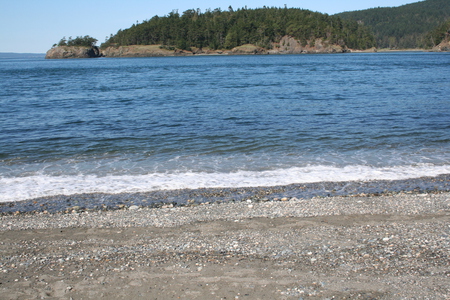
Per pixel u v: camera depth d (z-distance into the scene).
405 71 56.50
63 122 19.55
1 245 6.79
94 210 8.69
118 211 8.52
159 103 26.33
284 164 12.20
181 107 24.30
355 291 5.05
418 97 26.89
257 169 11.72
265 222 7.70
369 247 6.36
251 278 5.43
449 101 24.66
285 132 16.75
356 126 17.77
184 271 5.66
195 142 15.21
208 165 12.16
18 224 7.80
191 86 38.50
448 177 10.85
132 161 12.66
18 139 15.78
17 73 67.88
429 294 4.94
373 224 7.47
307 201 8.95
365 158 12.79
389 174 11.17
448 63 79.06
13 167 12.04
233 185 10.34
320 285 5.21
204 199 9.34
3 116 21.41
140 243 6.77
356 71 59.06
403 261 5.81
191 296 5.03
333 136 15.88
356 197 9.23
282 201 9.06
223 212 8.33
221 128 17.77
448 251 6.09
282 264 5.84
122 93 33.00
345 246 6.45
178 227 7.53
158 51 192.12
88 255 6.29
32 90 36.34
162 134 16.62
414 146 14.23
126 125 18.66
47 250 6.55
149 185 10.37
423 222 7.50
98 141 15.43
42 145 14.81
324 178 10.85
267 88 35.19
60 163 12.47
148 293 5.11
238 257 6.11
